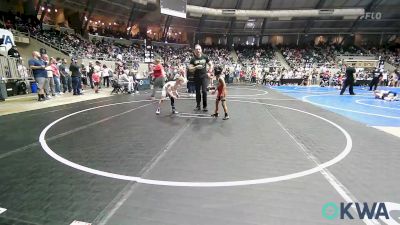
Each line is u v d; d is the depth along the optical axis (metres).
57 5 25.77
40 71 10.34
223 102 7.08
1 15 20.86
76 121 6.70
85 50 24.78
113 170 3.45
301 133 5.61
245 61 35.88
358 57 34.88
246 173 3.38
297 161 3.84
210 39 40.38
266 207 2.55
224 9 32.25
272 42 40.31
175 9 28.19
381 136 5.38
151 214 2.41
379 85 25.92
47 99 10.91
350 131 5.83
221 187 2.97
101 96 12.64
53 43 22.34
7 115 7.42
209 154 4.14
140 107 9.21
